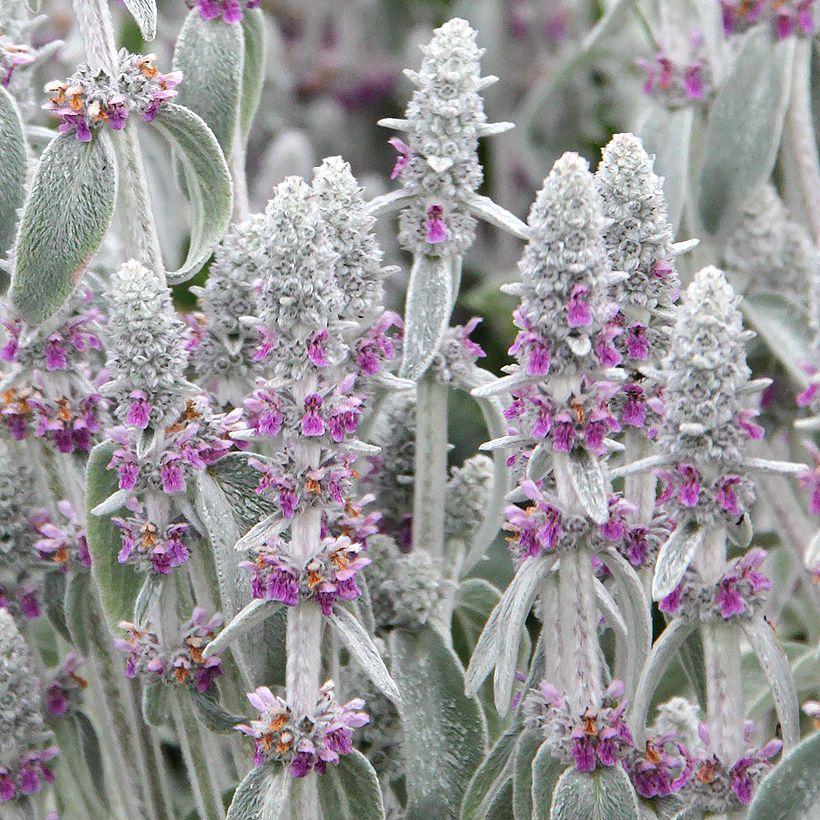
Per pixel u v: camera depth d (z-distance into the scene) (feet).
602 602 2.35
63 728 2.69
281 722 2.32
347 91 5.50
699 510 2.23
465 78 2.52
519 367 2.31
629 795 2.29
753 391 2.23
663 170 3.21
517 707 2.45
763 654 2.27
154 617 2.50
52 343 2.55
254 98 2.77
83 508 2.65
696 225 3.26
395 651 2.59
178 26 5.02
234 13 2.67
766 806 2.25
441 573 2.65
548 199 2.24
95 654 2.66
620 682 2.34
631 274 2.38
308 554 2.32
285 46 5.62
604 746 2.29
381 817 2.39
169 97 2.50
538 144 4.89
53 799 2.80
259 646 2.48
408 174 2.54
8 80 2.66
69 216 2.46
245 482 2.47
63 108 2.47
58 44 2.77
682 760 2.35
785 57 3.15
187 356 2.44
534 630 2.90
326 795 2.40
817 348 2.43
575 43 4.99
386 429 2.75
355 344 2.43
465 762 2.55
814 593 3.00
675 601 2.27
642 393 2.39
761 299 3.11
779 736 2.78
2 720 2.54
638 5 3.47
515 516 2.31
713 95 3.23
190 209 2.71
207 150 2.52
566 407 2.26
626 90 4.79
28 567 2.64
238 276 2.56
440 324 2.52
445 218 2.53
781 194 3.52
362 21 5.64
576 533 2.29
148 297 2.39
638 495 2.43
